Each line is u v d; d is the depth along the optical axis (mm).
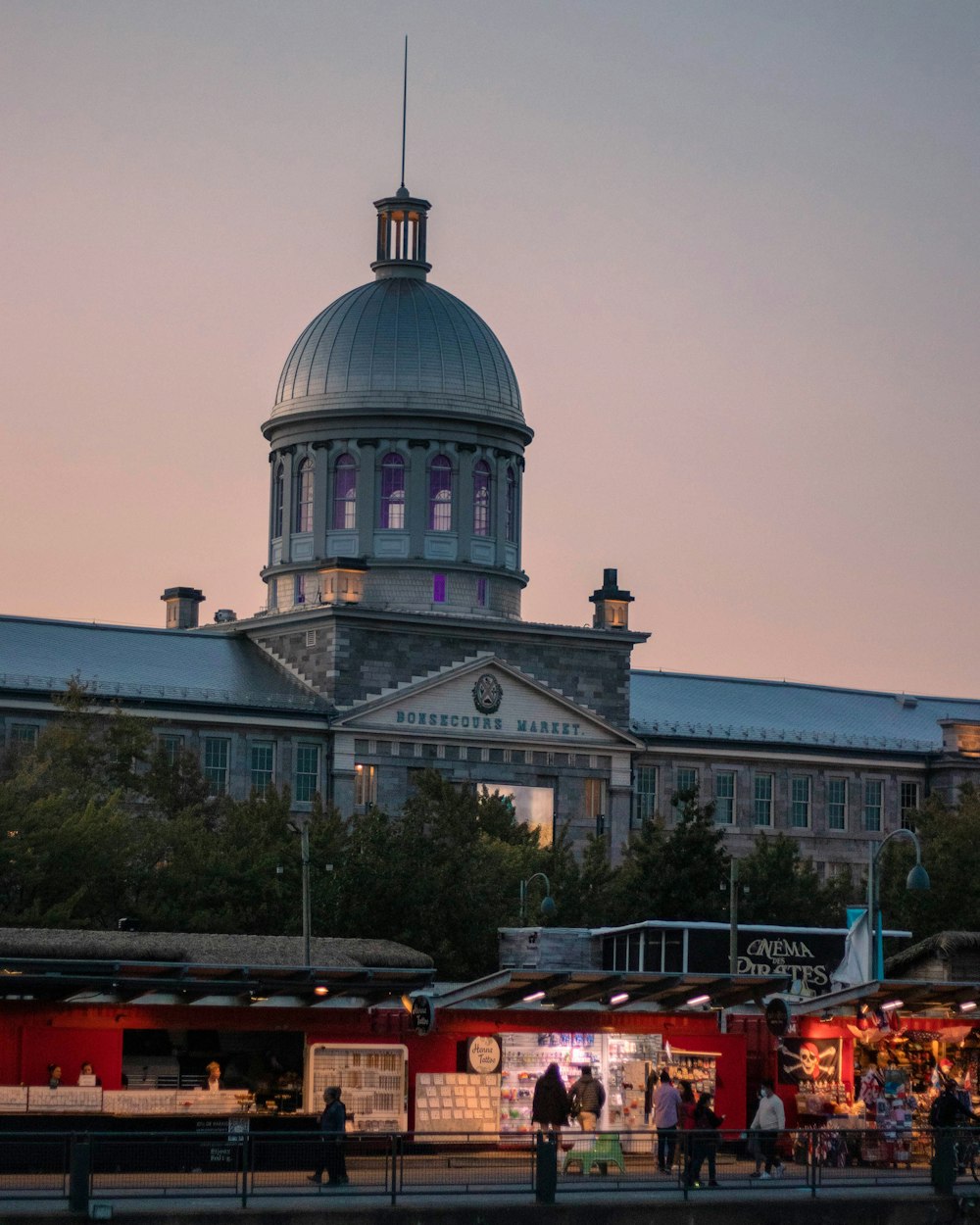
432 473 161375
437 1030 69000
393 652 150250
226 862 108875
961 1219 60094
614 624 161375
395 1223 53688
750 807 165625
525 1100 69625
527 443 167500
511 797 151625
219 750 143750
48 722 138875
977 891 125750
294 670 151000
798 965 99875
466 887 109562
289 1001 67438
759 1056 73062
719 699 172000
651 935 98000
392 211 169125
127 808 129125
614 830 156500
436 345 162250
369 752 147625
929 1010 74875
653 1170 63438
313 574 159375
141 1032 66938
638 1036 71312
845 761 169875
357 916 107938
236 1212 52031
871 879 87875
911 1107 72750
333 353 162375
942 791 173125
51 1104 63781
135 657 147250
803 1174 62250
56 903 103125
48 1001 65312
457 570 159875
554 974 68000
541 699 154500
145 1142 56250
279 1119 65312
